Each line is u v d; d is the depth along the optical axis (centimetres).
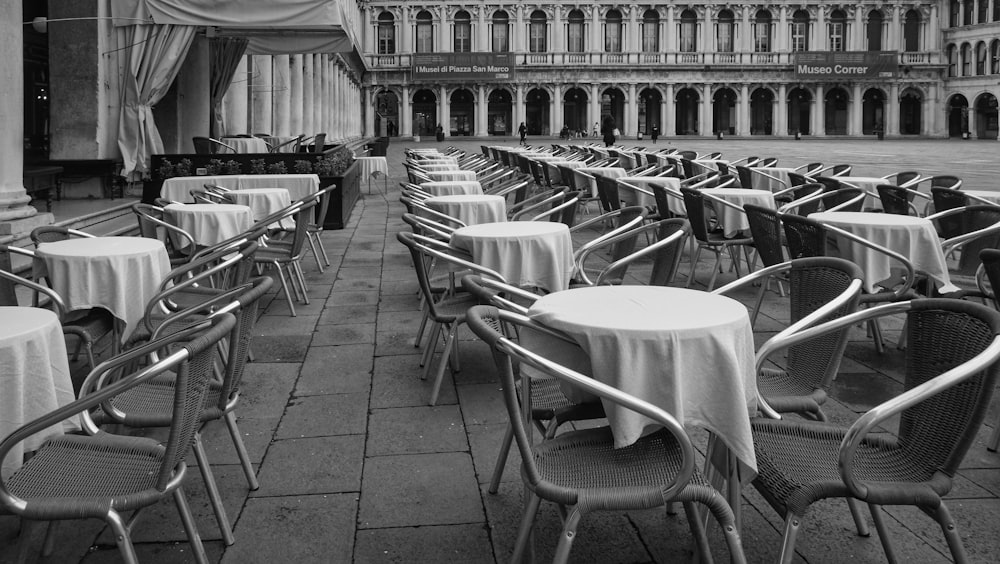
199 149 1778
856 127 7256
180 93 1923
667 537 393
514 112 7112
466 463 477
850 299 417
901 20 7200
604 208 1152
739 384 332
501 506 425
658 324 339
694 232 914
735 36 7125
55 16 1445
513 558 332
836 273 446
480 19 7062
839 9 7156
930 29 7206
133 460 352
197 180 1413
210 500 389
